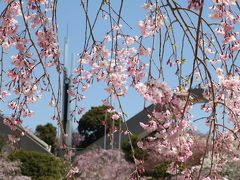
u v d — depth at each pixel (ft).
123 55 16.53
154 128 13.67
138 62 16.03
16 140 17.98
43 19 16.22
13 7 16.30
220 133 16.12
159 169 53.21
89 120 102.94
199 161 38.14
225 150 16.40
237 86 14.25
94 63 16.62
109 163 54.70
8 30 16.08
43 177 59.77
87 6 14.65
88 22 15.05
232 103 14.83
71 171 17.65
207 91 14.34
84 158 55.36
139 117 80.48
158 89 13.15
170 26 13.93
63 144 17.16
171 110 13.19
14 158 60.75
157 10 14.32
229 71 14.53
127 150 60.29
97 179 53.36
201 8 12.28
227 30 14.57
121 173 53.06
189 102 13.25
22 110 16.70
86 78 17.24
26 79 16.08
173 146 13.96
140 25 15.94
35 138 70.85
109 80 16.46
